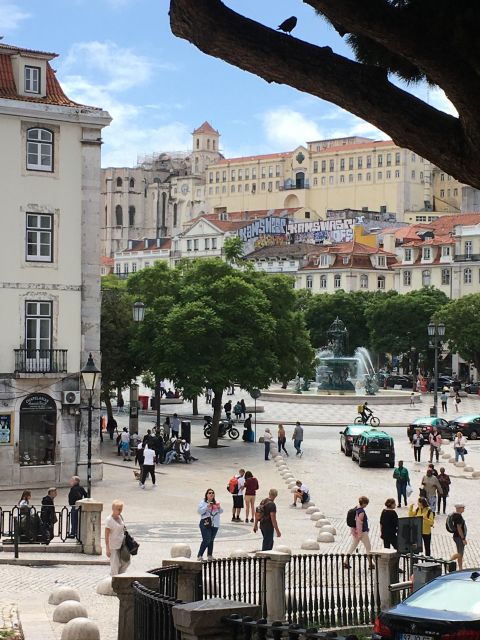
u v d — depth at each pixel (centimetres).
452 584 1553
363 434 5928
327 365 10588
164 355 6175
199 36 1194
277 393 10444
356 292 14950
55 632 1986
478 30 1151
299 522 4041
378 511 4412
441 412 9419
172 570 1842
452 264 15762
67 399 4947
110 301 6469
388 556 2377
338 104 1238
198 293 6362
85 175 5081
